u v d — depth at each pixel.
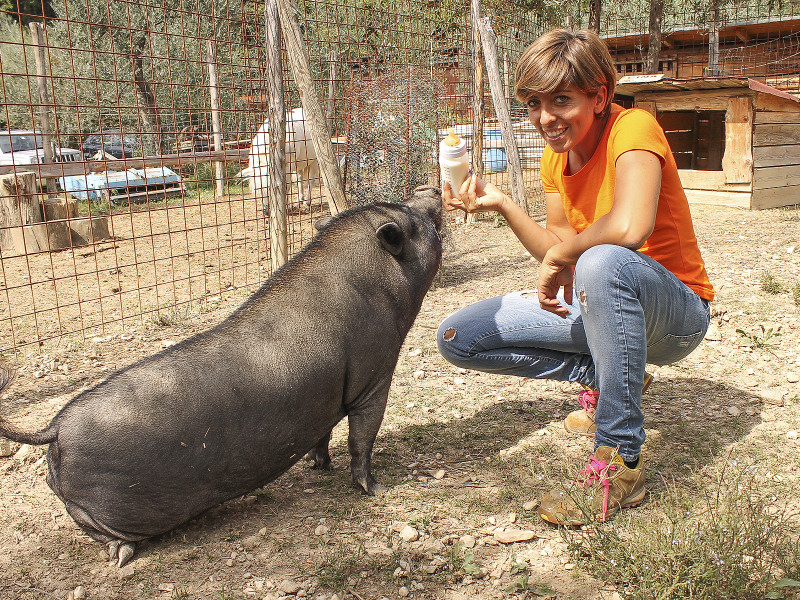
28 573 2.54
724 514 2.42
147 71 15.30
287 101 7.26
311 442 2.88
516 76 2.64
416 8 7.95
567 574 2.44
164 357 2.59
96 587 2.45
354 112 6.27
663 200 2.74
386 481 3.13
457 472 3.20
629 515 2.71
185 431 2.50
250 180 10.34
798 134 10.23
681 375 4.18
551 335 3.12
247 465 2.69
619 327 2.55
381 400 3.02
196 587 2.43
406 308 3.05
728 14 14.24
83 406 2.48
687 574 2.21
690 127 12.77
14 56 17.56
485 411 3.86
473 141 9.40
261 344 2.67
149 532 2.62
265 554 2.61
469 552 2.58
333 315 2.80
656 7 12.85
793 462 3.10
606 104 2.63
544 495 2.80
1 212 9.01
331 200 5.82
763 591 2.19
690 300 2.79
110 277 7.52
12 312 6.21
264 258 8.19
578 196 2.87
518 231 3.04
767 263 6.75
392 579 2.44
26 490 3.19
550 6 12.99
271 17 5.62
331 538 2.70
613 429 2.69
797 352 4.42
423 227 3.14
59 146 5.32
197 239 9.60
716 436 3.39
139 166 6.49
